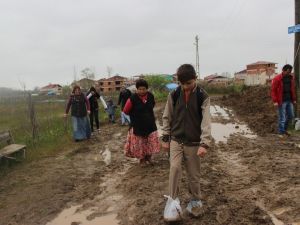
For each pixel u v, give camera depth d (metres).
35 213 3.30
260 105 10.98
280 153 4.78
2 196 3.78
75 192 3.81
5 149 5.11
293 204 3.07
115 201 3.49
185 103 2.69
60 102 17.48
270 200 3.19
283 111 6.06
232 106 13.22
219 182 3.74
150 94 4.44
